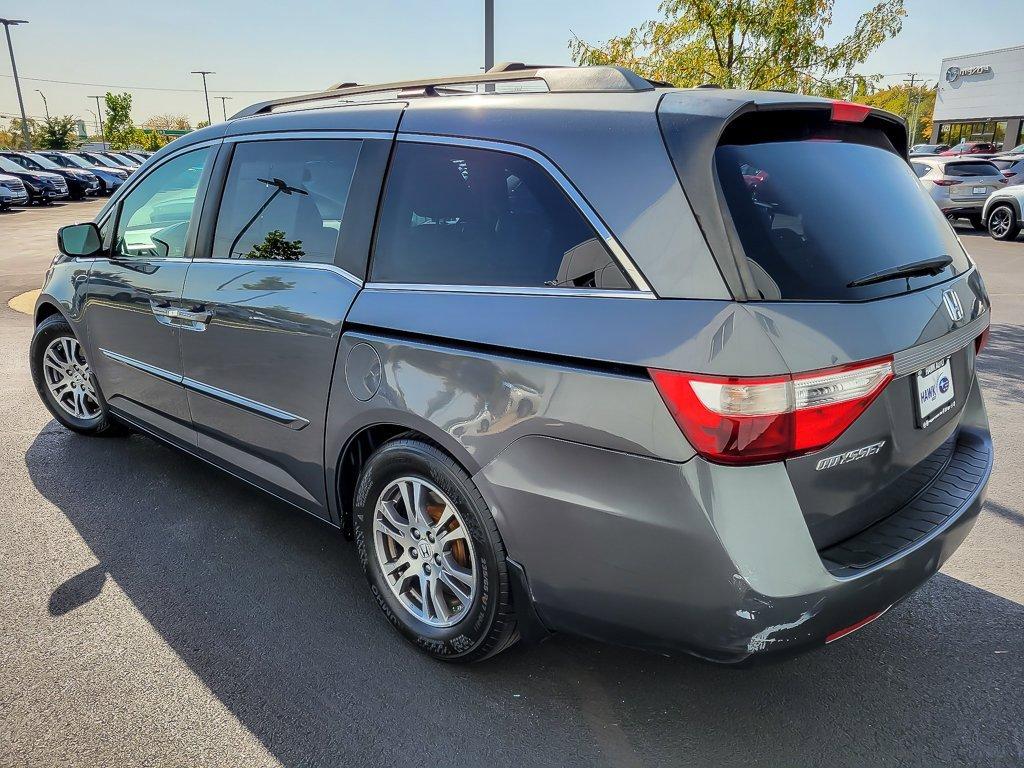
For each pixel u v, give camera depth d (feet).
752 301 6.03
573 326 6.62
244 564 10.45
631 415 6.22
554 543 6.86
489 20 30.19
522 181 7.30
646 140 6.63
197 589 9.84
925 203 8.32
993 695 7.98
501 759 7.11
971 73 131.34
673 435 6.04
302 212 9.40
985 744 7.32
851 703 7.88
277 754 7.10
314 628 9.06
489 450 7.12
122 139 197.26
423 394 7.62
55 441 14.76
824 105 7.19
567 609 7.04
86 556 10.60
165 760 6.99
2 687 7.93
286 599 9.65
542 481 6.80
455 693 7.98
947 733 7.46
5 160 88.12
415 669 8.36
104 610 9.34
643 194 6.49
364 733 7.39
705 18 27.91
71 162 107.65
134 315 11.95
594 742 7.34
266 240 9.82
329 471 9.13
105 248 12.94
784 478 6.04
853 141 7.76
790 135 7.11
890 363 6.40
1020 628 9.12
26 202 81.51
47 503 12.16
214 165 10.78
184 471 13.43
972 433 8.82
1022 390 18.66
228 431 10.66
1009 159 60.54
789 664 8.50
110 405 13.56
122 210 12.57
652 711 7.75
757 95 6.98
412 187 8.26
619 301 6.46
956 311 7.61
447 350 7.41
